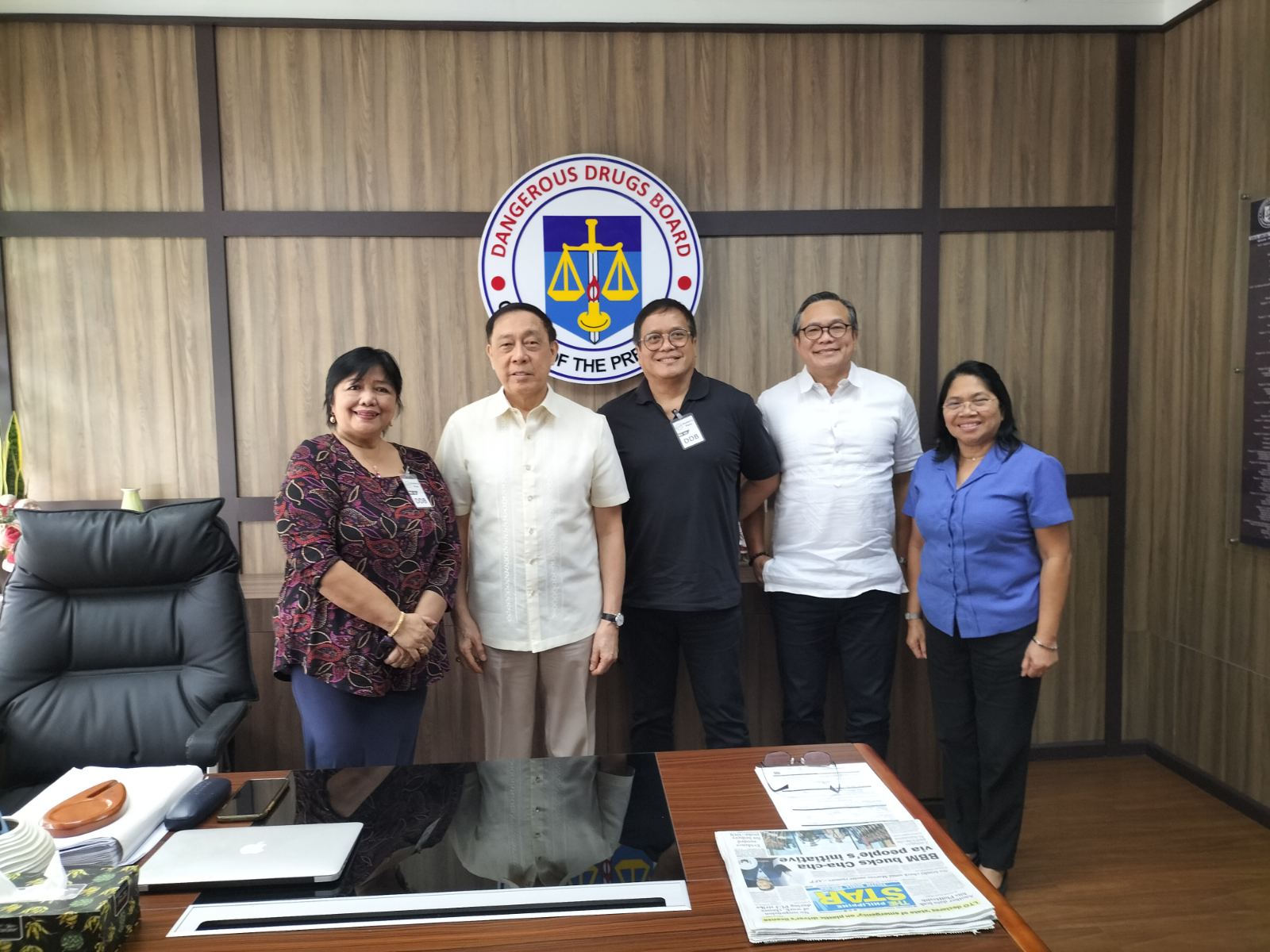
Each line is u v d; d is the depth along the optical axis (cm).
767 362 301
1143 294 313
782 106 295
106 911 100
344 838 126
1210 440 288
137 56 278
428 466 211
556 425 225
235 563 209
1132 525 317
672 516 237
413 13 282
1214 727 291
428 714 269
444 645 206
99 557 198
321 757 188
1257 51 264
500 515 221
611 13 287
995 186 303
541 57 288
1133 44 302
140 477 290
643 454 239
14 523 266
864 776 148
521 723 229
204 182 282
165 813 136
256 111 283
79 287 284
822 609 255
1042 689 321
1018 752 235
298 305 289
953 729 247
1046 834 268
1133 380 315
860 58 295
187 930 107
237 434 291
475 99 288
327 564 181
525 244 289
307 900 113
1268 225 260
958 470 239
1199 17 287
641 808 138
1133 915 225
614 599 231
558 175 287
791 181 297
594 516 235
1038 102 302
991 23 296
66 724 195
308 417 292
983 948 102
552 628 223
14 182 280
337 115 285
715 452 238
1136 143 306
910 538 267
